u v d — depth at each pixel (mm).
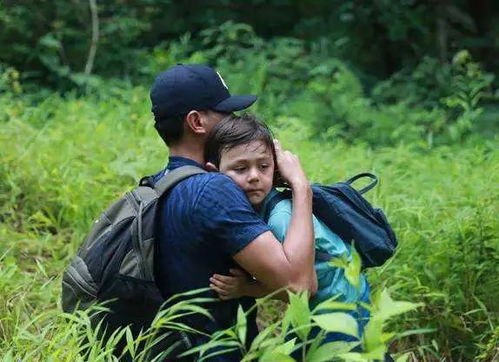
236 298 4109
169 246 4082
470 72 12617
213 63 14461
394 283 5891
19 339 4645
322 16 16453
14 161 7492
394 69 16828
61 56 13711
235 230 3916
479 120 13094
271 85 13234
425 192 7133
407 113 12328
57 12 13805
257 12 16234
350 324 3057
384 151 10023
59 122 9438
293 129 9422
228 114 4277
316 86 12633
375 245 4266
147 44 15359
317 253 4172
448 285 5867
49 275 6203
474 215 6199
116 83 12734
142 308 4125
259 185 4109
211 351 4051
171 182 4094
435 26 17094
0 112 9258
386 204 6543
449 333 5797
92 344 4055
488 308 5867
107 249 4133
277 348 3352
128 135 8766
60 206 7211
